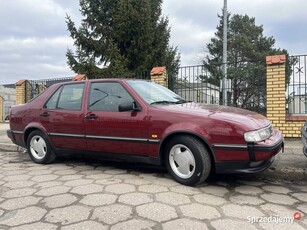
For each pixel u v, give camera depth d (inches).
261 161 155.8
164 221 121.0
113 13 733.9
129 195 150.7
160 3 816.3
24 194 156.4
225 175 190.2
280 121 299.7
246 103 341.7
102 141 194.1
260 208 136.3
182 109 173.0
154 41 784.9
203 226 116.8
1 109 740.0
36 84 514.3
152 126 174.1
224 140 155.4
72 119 207.2
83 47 760.3
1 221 123.8
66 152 215.3
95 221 121.8
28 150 236.4
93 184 170.9
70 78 481.7
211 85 364.2
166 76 373.7
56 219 124.5
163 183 171.6
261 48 1336.1
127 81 197.6
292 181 181.9
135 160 184.9
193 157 162.4
